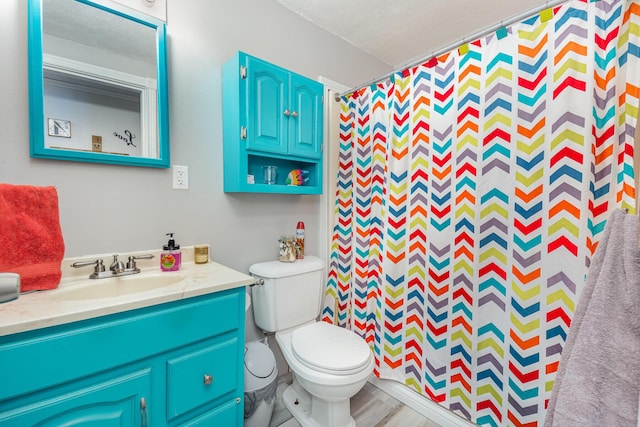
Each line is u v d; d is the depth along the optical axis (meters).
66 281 1.03
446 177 1.39
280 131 1.50
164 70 1.26
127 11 1.18
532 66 1.12
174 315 0.91
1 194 0.86
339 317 1.98
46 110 1.02
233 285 1.04
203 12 1.40
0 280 0.62
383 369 1.65
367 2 1.68
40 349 0.69
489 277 1.27
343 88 2.04
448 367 1.41
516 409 1.19
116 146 1.16
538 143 1.11
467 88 1.30
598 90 0.99
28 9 0.99
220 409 1.04
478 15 1.79
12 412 0.66
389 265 1.60
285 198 1.78
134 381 0.83
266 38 1.64
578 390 0.57
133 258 1.18
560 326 1.08
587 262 1.02
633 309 0.52
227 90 1.43
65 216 1.07
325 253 1.96
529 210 1.15
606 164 0.99
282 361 1.81
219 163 1.47
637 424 0.46
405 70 1.54
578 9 1.01
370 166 1.80
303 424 1.40
